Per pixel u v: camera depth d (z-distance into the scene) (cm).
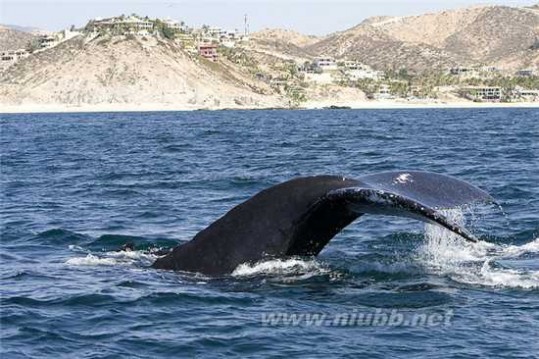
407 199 2408
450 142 11294
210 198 5462
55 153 10469
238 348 2230
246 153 9812
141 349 2245
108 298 2689
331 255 3250
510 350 2178
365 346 2209
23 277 3041
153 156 9612
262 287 2712
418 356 2142
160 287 2762
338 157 8850
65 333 2383
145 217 4616
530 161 7756
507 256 3291
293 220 2730
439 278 2867
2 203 5325
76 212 4844
